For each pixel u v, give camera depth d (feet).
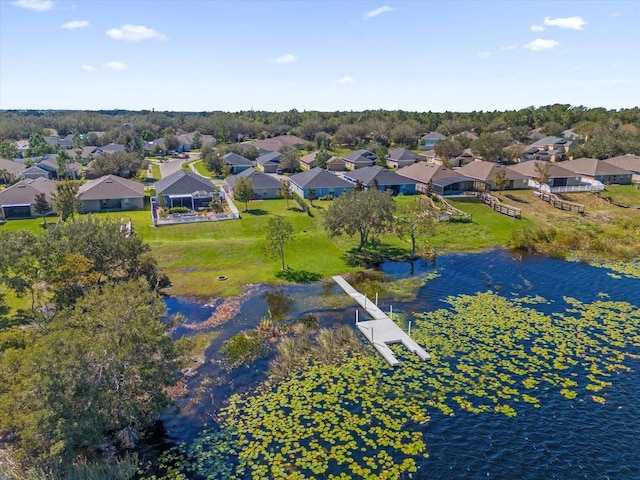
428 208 207.21
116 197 260.42
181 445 85.20
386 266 187.21
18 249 127.24
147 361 84.64
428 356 114.73
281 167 392.27
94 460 80.33
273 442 85.51
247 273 175.94
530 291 159.74
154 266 164.45
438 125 630.74
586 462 80.02
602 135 432.66
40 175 341.00
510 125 602.44
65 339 77.15
